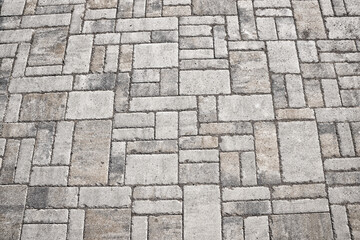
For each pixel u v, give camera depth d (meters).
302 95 2.68
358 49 2.81
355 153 2.52
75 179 2.50
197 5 2.99
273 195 2.43
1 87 2.76
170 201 2.43
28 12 3.02
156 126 2.62
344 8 2.96
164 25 2.93
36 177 2.50
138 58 2.82
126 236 2.37
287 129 2.59
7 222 2.41
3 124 2.65
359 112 2.62
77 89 2.74
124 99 2.70
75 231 2.38
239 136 2.57
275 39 2.86
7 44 2.91
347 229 2.35
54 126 2.63
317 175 2.47
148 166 2.52
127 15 2.98
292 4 2.98
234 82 2.72
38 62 2.84
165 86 2.72
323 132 2.57
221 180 2.47
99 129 2.62
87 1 3.04
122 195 2.45
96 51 2.86
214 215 2.39
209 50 2.83
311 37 2.86
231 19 2.94
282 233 2.35
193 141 2.57
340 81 2.71
